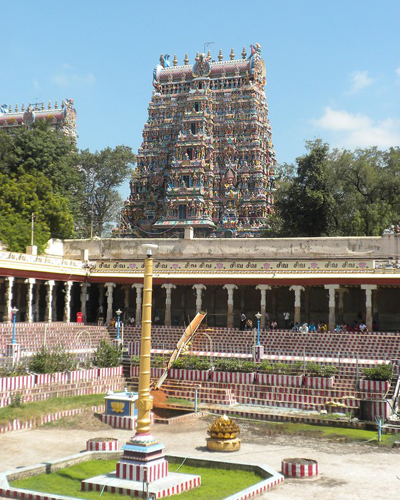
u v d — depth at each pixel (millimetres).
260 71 97250
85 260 59562
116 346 41969
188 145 92125
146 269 18953
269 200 92375
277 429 28516
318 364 36469
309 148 78062
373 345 43625
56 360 35469
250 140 92438
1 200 63469
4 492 17500
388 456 23250
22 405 29406
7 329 44469
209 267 55594
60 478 19156
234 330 48750
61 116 119188
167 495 17344
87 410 30406
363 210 74938
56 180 78188
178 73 99312
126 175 96688
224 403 34000
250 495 17484
